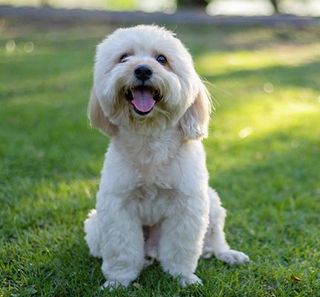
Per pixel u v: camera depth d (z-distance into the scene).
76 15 5.24
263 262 1.23
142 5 9.78
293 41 4.82
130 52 1.15
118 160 1.13
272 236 1.34
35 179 1.60
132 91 1.11
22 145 1.84
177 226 1.14
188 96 1.13
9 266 1.20
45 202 1.45
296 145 1.93
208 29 5.11
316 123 2.23
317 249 1.28
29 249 1.25
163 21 5.26
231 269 1.20
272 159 1.79
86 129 2.03
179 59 1.14
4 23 5.04
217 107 2.46
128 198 1.13
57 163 1.71
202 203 1.14
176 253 1.16
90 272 1.20
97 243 1.21
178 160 1.12
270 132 2.08
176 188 1.12
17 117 2.16
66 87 2.81
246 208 1.47
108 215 1.13
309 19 5.26
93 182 1.59
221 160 1.77
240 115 2.34
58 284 1.13
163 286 1.13
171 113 1.12
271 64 3.75
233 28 5.16
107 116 1.15
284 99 2.71
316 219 1.42
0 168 1.65
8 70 3.17
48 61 3.51
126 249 1.14
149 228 1.23
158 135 1.12
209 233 1.26
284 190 1.58
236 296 1.11
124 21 5.25
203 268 1.22
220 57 3.92
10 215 1.38
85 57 3.73
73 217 1.39
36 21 5.17
